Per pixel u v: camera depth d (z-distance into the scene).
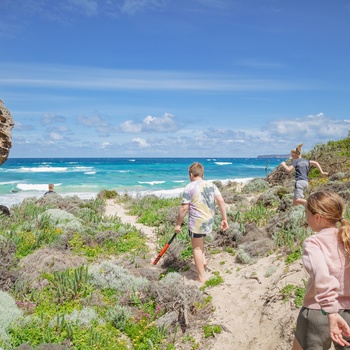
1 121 11.17
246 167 78.62
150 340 4.95
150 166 76.25
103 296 6.09
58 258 7.24
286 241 6.97
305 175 9.08
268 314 4.98
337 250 2.71
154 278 6.79
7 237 8.26
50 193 14.23
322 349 2.70
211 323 5.20
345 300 2.66
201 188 6.36
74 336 4.84
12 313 5.14
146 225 10.71
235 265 6.79
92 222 10.29
